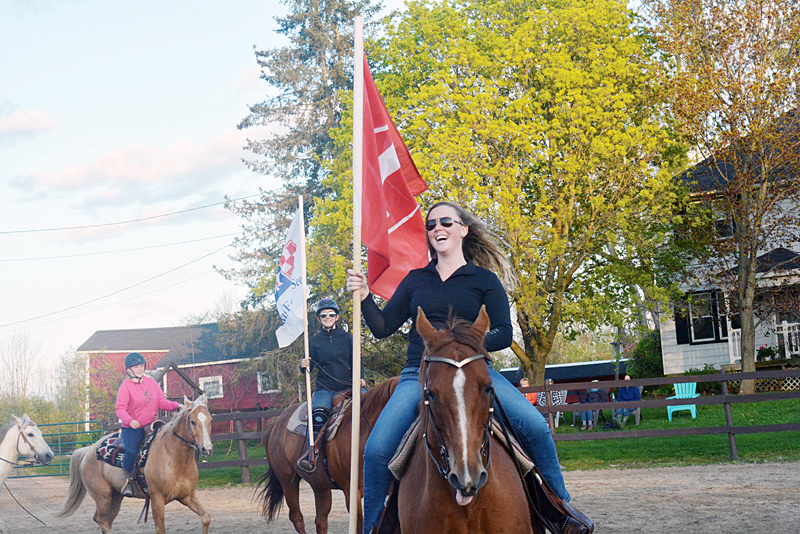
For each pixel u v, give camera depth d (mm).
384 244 4332
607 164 18906
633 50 19422
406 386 3672
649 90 20141
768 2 18969
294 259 9227
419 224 4891
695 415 18516
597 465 12867
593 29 19422
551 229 18172
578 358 60656
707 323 25359
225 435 14867
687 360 25609
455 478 2756
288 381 28328
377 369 26469
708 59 20000
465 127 18203
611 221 18828
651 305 22703
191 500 8133
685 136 19875
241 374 30672
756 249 20438
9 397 38562
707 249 20859
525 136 18188
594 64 19266
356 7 32844
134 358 8438
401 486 3385
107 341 46938
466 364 2965
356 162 4148
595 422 18672
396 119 20734
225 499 12430
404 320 3973
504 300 3695
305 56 32906
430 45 20984
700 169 24703
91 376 39406
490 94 18656
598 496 9492
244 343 30984
